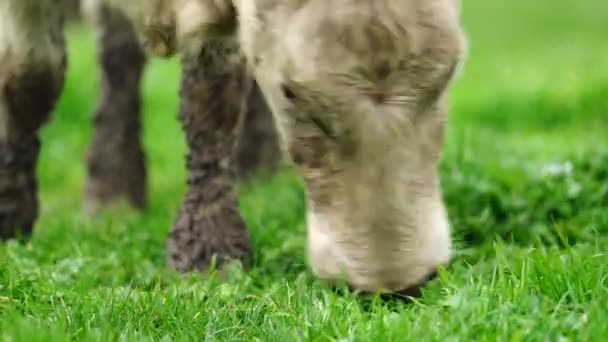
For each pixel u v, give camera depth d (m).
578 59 17.30
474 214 7.64
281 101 5.04
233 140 7.10
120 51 9.43
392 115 4.77
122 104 9.53
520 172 8.26
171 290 5.77
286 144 5.15
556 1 25.39
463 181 8.03
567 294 5.21
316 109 4.80
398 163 4.87
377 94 4.76
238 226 7.07
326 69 4.72
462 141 9.18
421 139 4.92
